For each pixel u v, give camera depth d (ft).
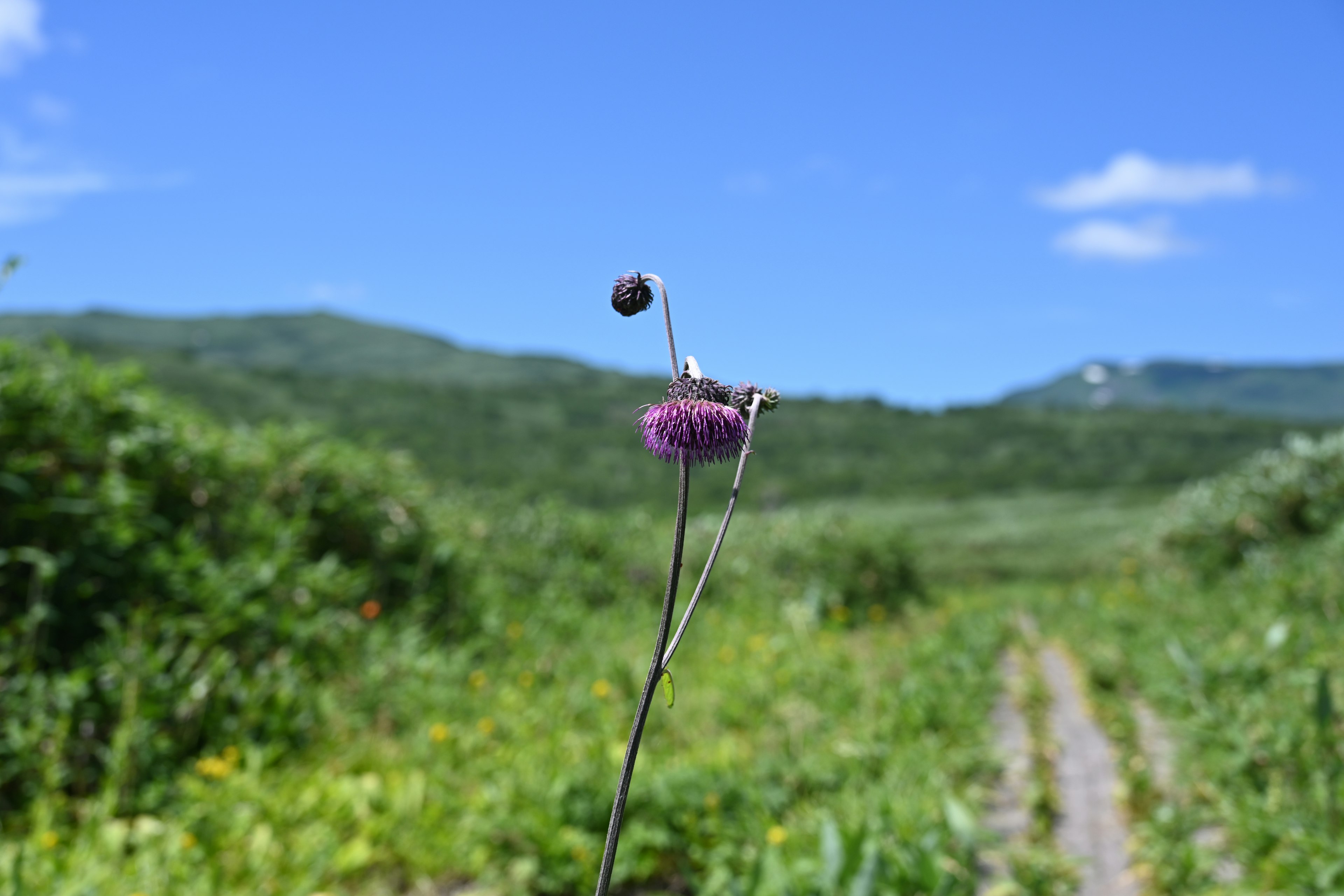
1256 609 26.81
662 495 123.03
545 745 16.87
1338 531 30.63
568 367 303.89
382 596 23.79
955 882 11.97
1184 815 14.16
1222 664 19.70
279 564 19.71
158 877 12.17
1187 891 12.92
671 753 17.17
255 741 16.30
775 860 11.98
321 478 23.90
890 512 107.76
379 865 13.25
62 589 17.02
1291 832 12.87
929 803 14.82
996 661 26.20
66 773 14.30
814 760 16.57
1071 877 13.41
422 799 14.52
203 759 15.35
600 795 14.05
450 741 17.22
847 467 142.51
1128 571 44.52
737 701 19.97
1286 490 37.63
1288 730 15.29
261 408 151.43
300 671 17.93
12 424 17.52
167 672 16.83
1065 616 35.35
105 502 17.75
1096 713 21.39
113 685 15.56
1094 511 95.50
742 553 37.78
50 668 16.66
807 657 24.79
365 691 18.89
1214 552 39.37
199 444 21.18
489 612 25.22
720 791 14.71
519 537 33.19
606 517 39.63
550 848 13.17
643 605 31.50
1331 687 17.63
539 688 21.35
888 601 37.37
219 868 12.41
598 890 5.68
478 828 13.56
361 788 14.51
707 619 30.27
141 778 14.57
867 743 17.30
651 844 13.69
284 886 12.35
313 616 20.08
